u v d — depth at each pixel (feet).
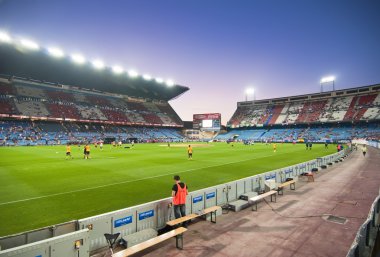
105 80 270.26
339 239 24.16
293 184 49.80
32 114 214.28
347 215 31.24
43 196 39.78
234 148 164.35
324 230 26.43
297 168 59.00
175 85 301.63
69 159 92.12
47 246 17.01
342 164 82.74
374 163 84.74
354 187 47.60
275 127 325.62
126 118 287.28
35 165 75.20
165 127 342.64
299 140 259.39
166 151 134.92
